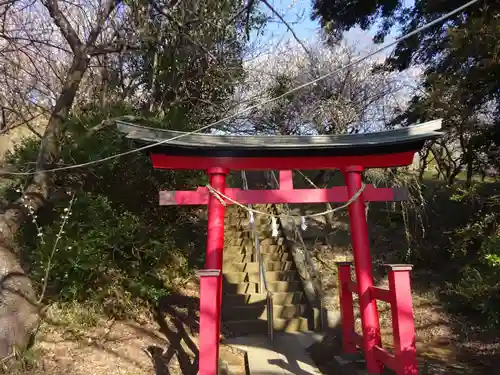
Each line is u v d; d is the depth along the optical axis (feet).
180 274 27.73
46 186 19.22
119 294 22.17
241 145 17.72
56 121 19.69
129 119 24.98
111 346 19.53
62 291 20.51
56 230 20.65
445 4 27.07
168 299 25.76
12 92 27.91
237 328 23.67
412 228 33.40
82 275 20.56
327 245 34.06
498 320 16.47
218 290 16.35
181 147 17.67
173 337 21.63
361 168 18.76
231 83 36.19
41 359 17.34
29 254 22.17
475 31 22.16
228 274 28.40
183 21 26.43
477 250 26.32
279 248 31.99
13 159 25.00
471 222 26.48
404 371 13.79
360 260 17.54
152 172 25.59
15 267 17.71
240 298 25.75
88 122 25.26
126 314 22.35
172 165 18.28
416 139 17.81
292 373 17.47
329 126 39.09
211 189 17.62
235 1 30.96
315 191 18.54
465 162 31.94
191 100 36.17
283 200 18.33
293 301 26.08
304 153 18.45
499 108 26.66
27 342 17.25
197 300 26.22
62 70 31.73
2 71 26.50
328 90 41.37
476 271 18.69
